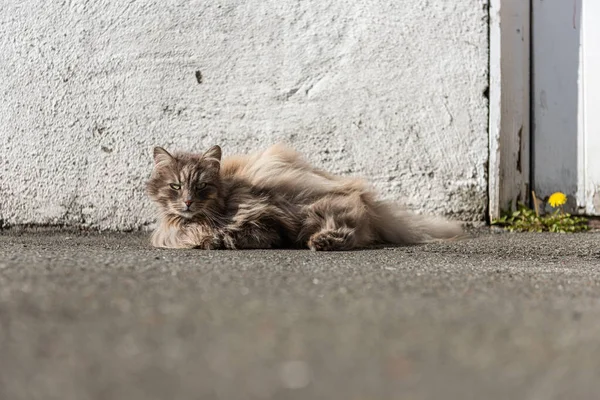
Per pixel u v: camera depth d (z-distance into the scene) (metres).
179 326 1.94
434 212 5.19
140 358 1.68
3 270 2.79
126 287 2.45
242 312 2.12
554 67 5.41
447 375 1.59
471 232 5.10
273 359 1.68
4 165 5.60
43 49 5.55
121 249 4.22
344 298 2.36
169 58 5.40
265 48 5.30
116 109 5.47
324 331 1.92
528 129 5.44
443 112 5.14
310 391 1.49
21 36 5.58
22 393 1.45
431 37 5.12
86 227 5.55
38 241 4.89
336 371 1.61
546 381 1.56
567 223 5.29
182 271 2.89
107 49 5.48
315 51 5.25
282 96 5.30
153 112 5.43
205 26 5.36
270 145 5.32
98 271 2.79
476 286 2.68
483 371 1.62
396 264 3.48
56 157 5.56
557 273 3.24
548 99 5.43
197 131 5.39
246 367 1.62
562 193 5.39
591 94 5.37
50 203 5.57
